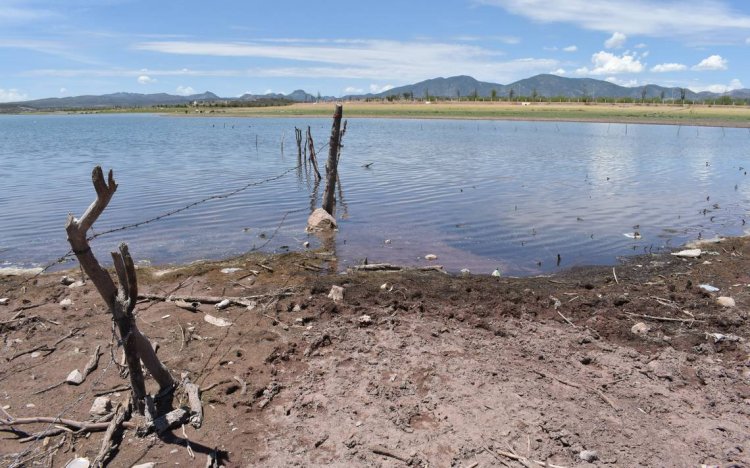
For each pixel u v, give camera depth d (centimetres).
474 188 2080
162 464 496
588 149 3538
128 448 518
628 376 630
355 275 1017
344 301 862
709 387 607
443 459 497
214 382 625
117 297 530
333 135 1466
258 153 3347
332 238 1366
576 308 834
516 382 615
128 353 538
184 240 1339
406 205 1772
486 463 491
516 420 548
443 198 1888
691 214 1634
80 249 497
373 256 1208
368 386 611
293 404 582
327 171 1491
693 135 4666
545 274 1084
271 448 516
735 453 499
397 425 543
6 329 769
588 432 529
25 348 714
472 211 1683
